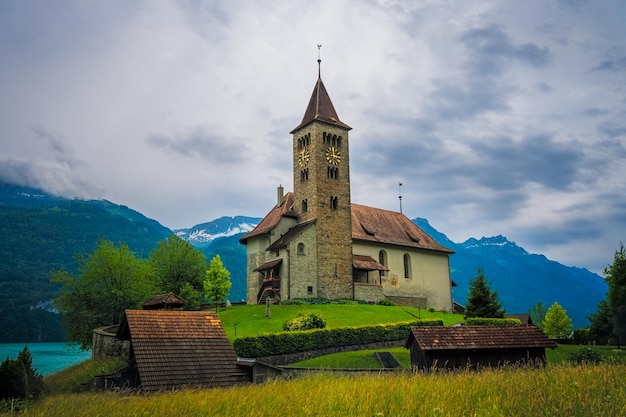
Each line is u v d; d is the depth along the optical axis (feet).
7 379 97.09
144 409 72.59
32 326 594.24
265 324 203.21
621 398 67.00
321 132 284.82
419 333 129.39
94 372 172.86
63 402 83.71
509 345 133.69
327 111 293.64
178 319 124.77
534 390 75.77
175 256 304.71
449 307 333.21
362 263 283.59
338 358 166.30
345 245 280.10
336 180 285.23
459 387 80.69
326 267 270.46
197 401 77.71
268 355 166.20
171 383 108.68
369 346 191.11
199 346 120.47
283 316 217.77
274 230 279.08
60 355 351.46
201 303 301.63
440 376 97.40
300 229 270.05
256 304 260.62
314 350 176.86
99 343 207.21
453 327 135.13
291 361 169.78
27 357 113.29
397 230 327.26
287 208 291.79
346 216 284.61
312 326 185.98
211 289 285.23
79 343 245.45
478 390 77.66
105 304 243.81
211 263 289.53
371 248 298.97
